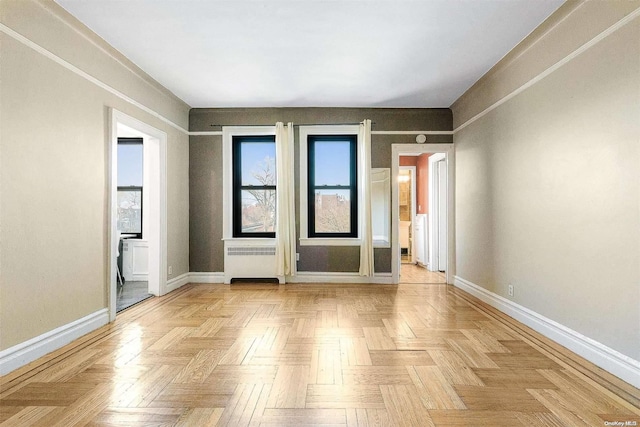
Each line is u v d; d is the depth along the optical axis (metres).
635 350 2.23
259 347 2.86
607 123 2.44
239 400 2.04
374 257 5.53
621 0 2.30
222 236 5.55
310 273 5.55
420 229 7.55
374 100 5.12
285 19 2.99
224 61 3.80
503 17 2.93
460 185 5.19
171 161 4.98
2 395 2.10
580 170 2.70
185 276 5.44
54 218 2.85
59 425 1.79
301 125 5.50
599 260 2.52
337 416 1.88
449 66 3.92
